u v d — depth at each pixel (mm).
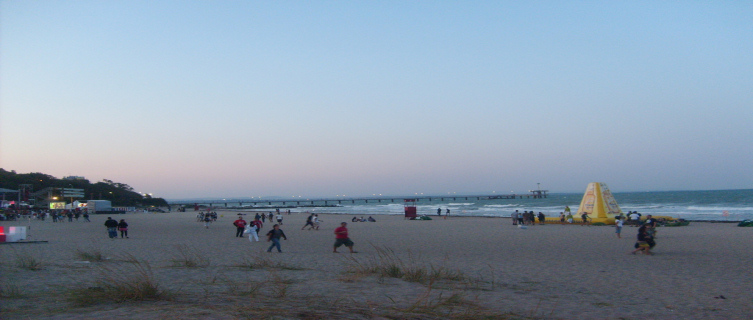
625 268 13094
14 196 98938
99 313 5539
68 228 35688
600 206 36375
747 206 75750
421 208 107125
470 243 21219
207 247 19078
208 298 6910
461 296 8180
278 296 7395
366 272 10742
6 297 6691
